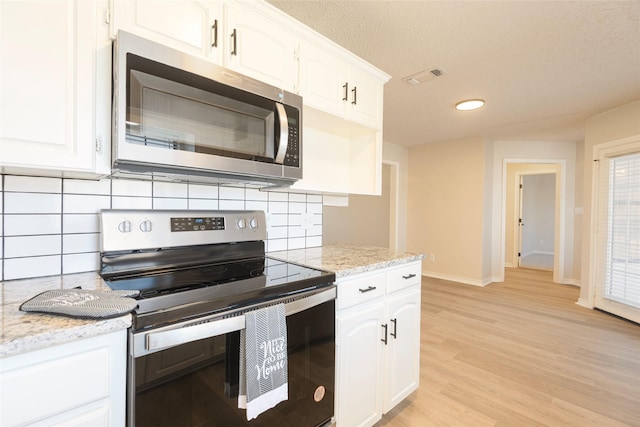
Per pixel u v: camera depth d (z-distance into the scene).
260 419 1.06
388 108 3.25
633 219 3.07
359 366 1.44
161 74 1.05
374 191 2.11
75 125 0.95
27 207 1.10
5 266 1.07
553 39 1.95
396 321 1.65
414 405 1.76
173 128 1.08
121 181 1.30
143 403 0.80
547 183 7.70
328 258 1.65
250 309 1.00
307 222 2.07
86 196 1.22
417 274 1.81
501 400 1.81
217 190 1.60
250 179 1.43
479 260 4.53
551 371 2.13
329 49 1.70
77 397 0.72
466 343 2.56
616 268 3.23
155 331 0.80
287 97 1.42
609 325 2.98
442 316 3.21
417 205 5.26
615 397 1.83
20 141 0.87
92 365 0.74
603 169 3.35
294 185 1.68
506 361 2.26
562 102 3.05
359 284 1.43
